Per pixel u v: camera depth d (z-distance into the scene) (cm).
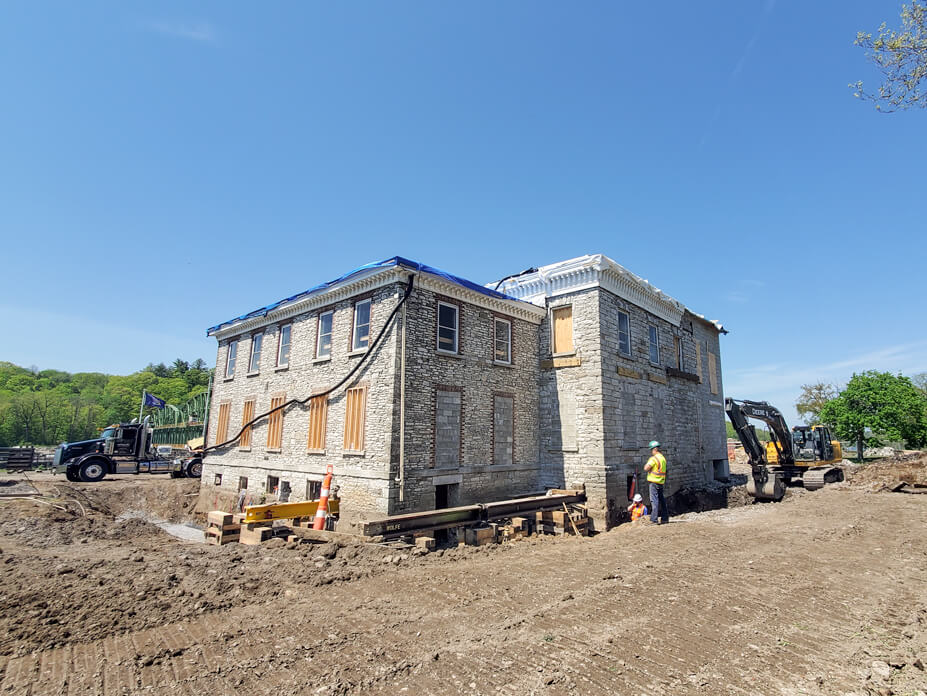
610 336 1956
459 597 742
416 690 457
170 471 2839
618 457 1873
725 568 895
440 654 534
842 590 770
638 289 2164
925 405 4112
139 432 2773
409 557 1021
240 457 2209
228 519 1239
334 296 1831
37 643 577
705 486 2427
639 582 803
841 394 4456
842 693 450
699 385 2628
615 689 457
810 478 2394
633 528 1455
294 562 965
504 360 1928
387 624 629
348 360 1712
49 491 1870
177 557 994
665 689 458
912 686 459
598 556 1010
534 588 784
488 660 519
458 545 1266
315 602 725
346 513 1580
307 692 455
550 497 1630
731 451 5525
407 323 1572
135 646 571
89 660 535
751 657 527
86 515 1662
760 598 724
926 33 718
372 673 491
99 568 898
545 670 494
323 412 1781
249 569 905
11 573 859
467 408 1731
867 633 595
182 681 482
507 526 1387
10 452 3328
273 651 548
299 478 1830
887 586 794
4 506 1513
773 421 2398
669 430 2262
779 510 1691
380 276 1623
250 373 2272
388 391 1522
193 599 735
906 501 1809
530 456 1952
